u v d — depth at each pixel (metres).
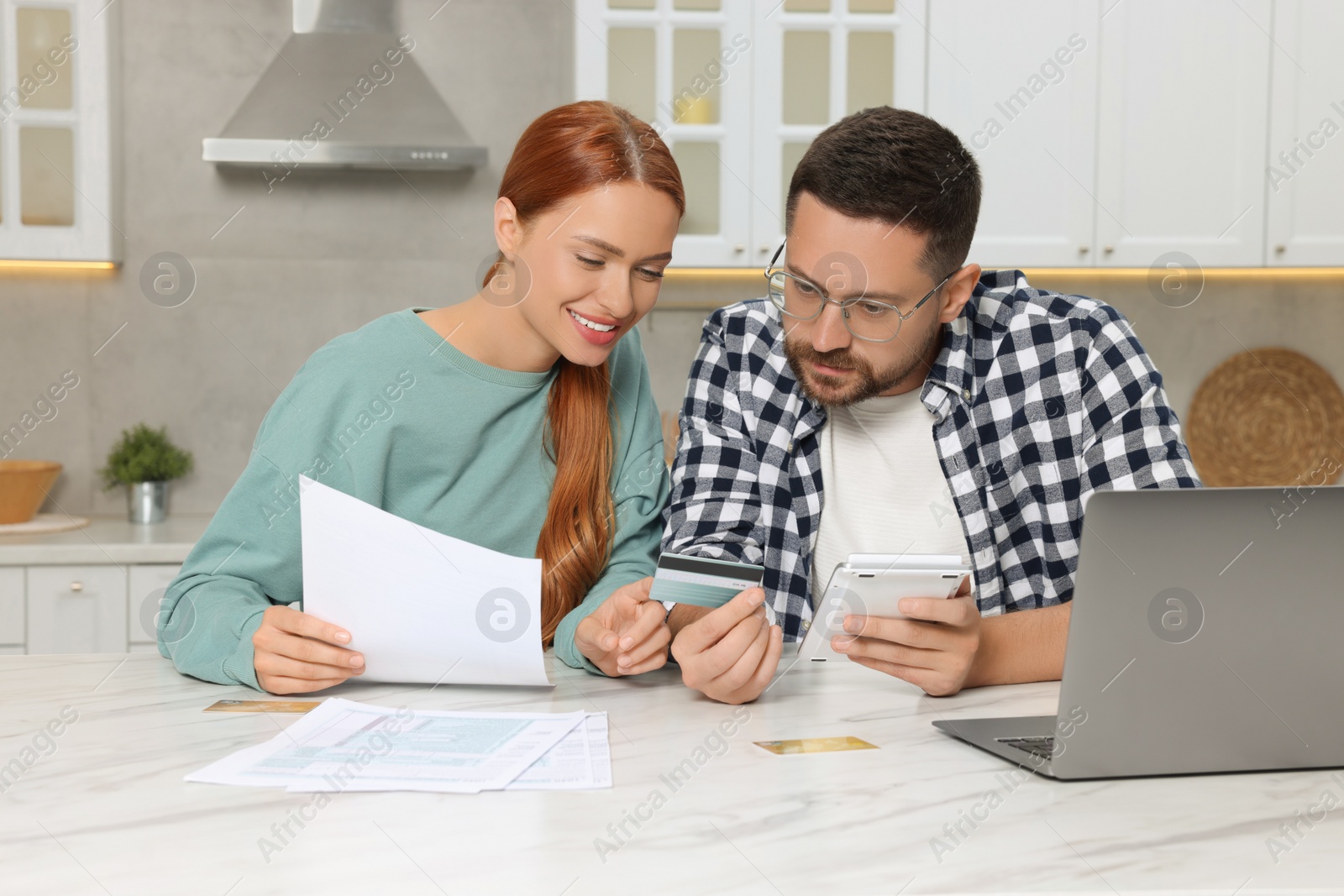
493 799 0.70
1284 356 2.96
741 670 0.94
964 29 2.56
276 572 1.17
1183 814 0.69
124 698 0.97
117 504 2.78
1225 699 0.77
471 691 1.01
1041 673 1.07
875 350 1.12
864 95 2.57
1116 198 2.60
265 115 2.60
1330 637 0.77
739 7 2.55
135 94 2.72
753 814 0.68
